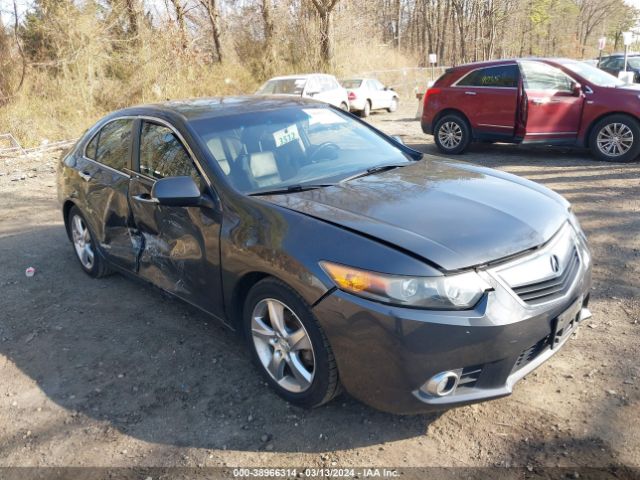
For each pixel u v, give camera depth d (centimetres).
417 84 2914
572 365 323
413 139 1230
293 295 277
